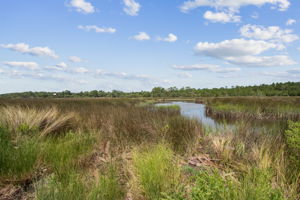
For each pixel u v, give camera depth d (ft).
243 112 43.32
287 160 10.47
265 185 6.52
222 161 11.40
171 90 260.83
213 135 15.79
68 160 10.08
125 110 31.01
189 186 8.04
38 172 9.68
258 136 15.30
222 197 5.86
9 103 37.40
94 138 14.84
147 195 7.59
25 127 14.83
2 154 9.57
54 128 16.85
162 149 10.87
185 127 17.84
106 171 9.84
